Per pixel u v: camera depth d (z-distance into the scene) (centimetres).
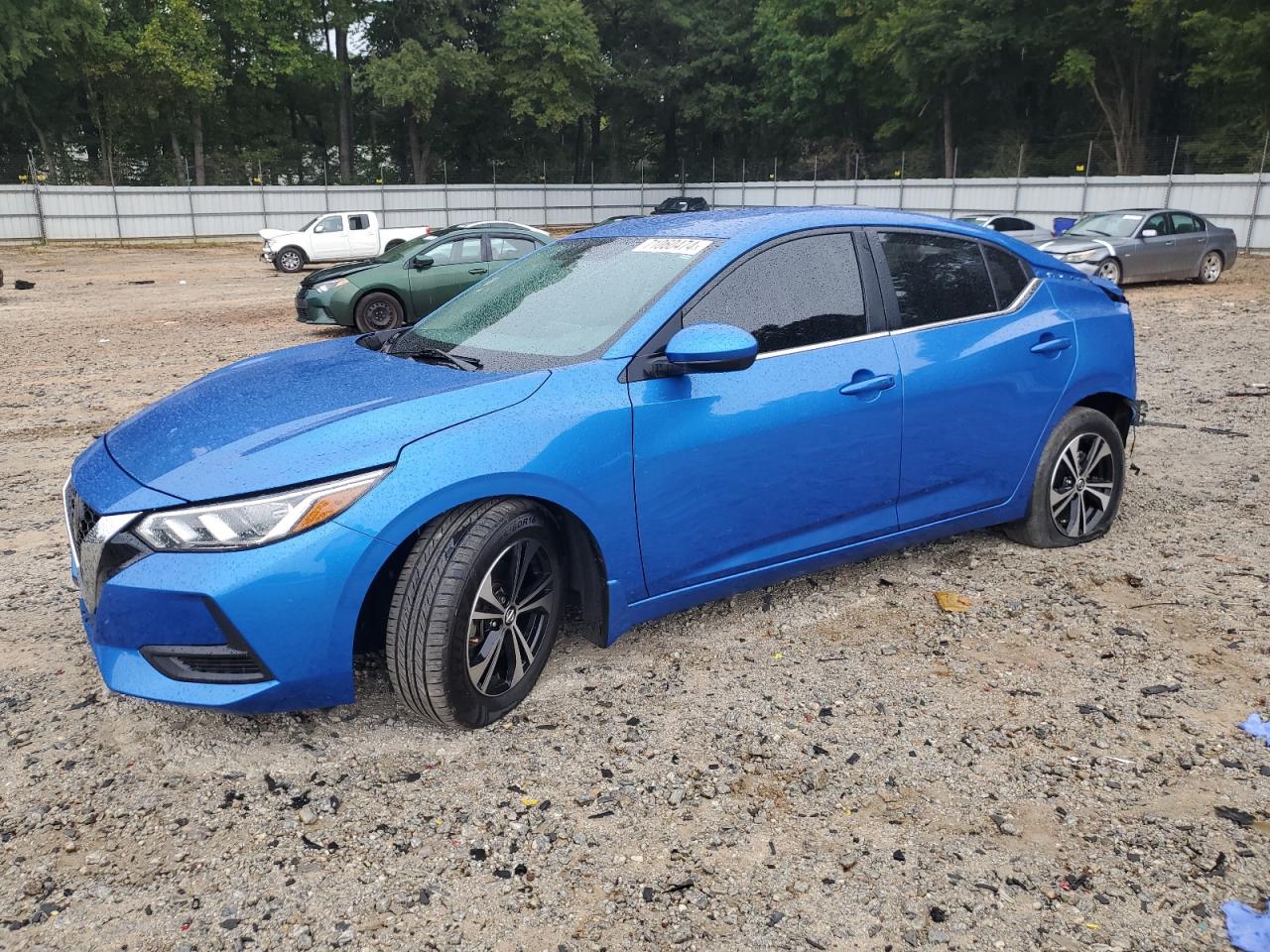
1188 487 586
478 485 298
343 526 281
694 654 375
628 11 6309
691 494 346
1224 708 332
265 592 273
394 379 338
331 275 1341
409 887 250
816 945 229
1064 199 3603
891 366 393
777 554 377
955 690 346
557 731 321
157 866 258
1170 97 4791
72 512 315
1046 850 262
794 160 6269
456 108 6216
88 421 813
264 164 5338
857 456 386
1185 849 261
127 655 288
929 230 425
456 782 293
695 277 354
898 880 251
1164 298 1675
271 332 1396
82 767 304
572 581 348
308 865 258
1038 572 451
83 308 1742
